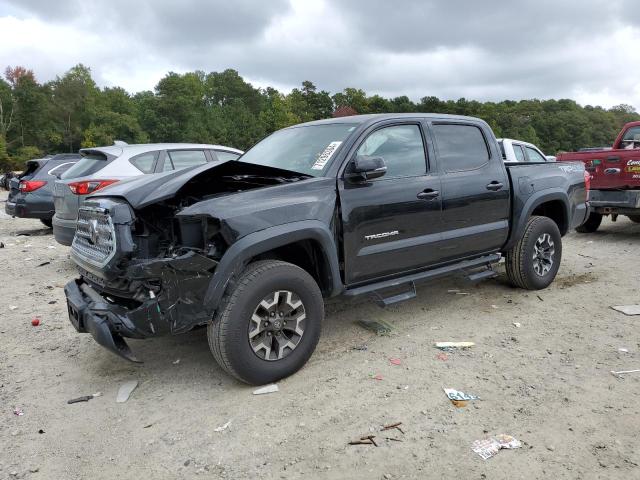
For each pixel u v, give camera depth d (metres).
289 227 3.62
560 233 6.20
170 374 3.92
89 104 92.00
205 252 3.40
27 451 2.97
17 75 91.38
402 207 4.34
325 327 4.82
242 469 2.75
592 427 3.06
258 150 5.02
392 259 4.34
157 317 3.27
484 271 5.43
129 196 3.46
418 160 4.62
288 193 3.74
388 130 4.48
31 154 78.19
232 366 3.46
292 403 3.41
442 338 4.50
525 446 2.88
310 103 122.00
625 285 6.09
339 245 4.01
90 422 3.27
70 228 6.82
